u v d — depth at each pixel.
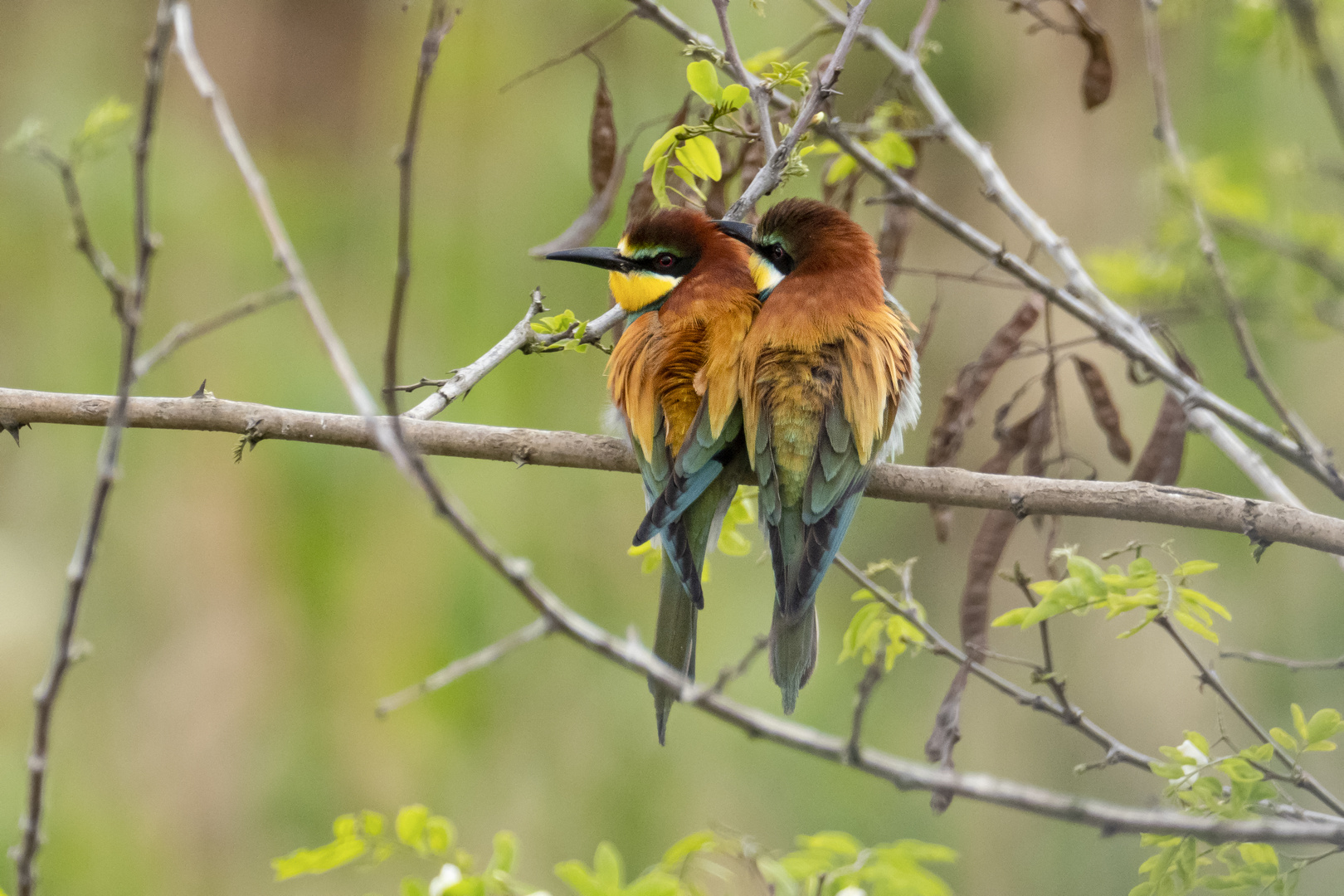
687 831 13.94
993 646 14.78
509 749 14.06
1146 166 12.79
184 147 14.57
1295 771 5.40
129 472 14.62
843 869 5.83
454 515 3.87
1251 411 13.66
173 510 14.57
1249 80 12.44
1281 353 13.89
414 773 13.99
